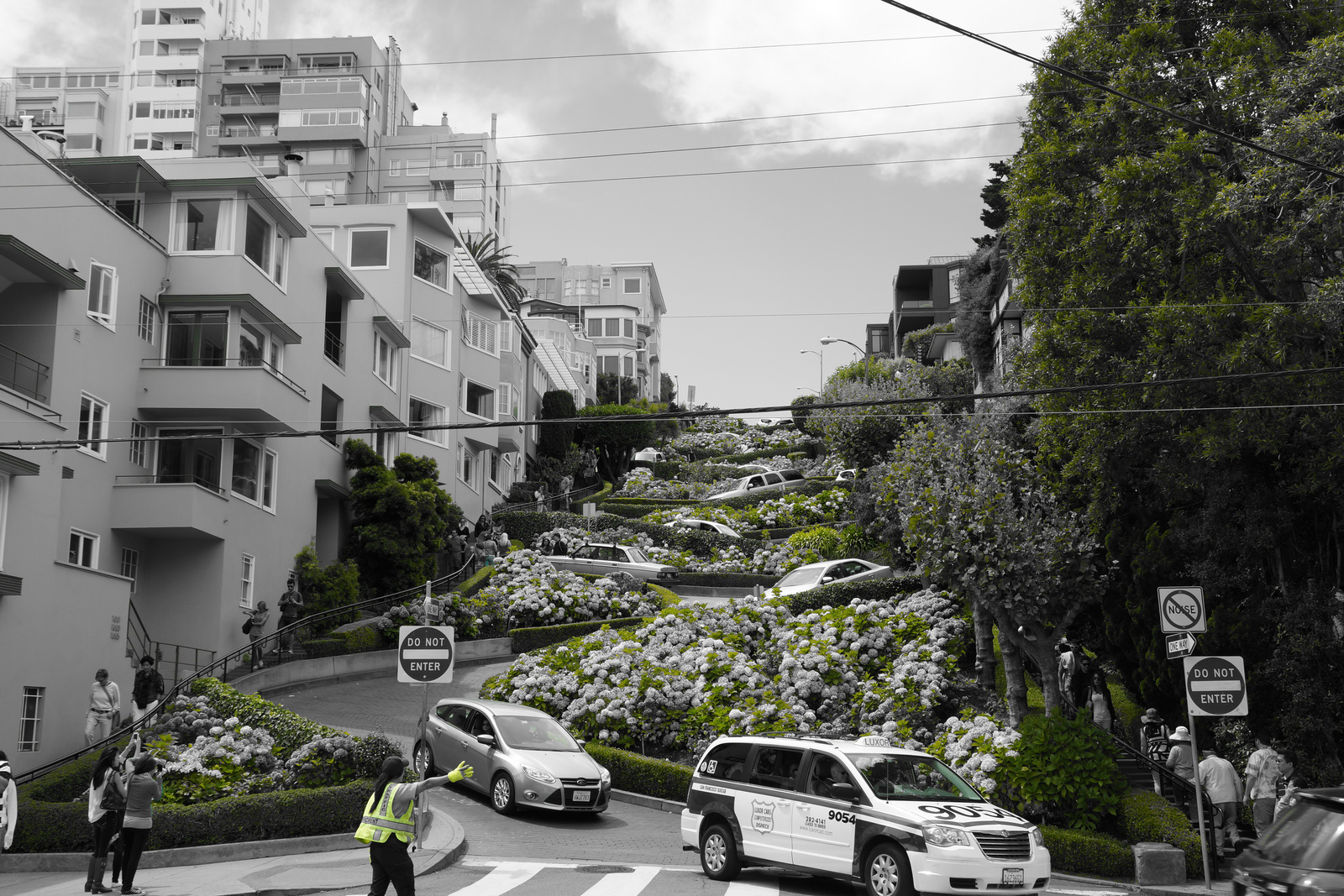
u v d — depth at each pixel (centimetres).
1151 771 1842
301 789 1700
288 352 3331
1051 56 2006
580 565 4062
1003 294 4128
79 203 2611
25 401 2156
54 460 2245
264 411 2925
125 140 10744
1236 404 1702
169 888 1326
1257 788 1590
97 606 2372
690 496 6131
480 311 5125
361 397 3931
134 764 1323
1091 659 2166
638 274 13662
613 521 4669
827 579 3136
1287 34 1898
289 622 2969
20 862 1549
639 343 13375
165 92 10619
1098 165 1953
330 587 3259
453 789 2005
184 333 2991
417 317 4472
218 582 2875
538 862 1497
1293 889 898
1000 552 1903
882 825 1269
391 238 4422
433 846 1503
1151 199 1772
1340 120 1722
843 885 1400
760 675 2256
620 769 2072
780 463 7056
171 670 2786
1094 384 1859
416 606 3247
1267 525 1739
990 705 2128
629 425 7206
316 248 3559
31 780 1894
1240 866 977
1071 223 1945
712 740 2073
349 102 10131
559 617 3462
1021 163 2042
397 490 3578
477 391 5078
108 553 2711
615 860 1539
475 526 4734
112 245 2747
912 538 1977
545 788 1798
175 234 3034
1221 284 1761
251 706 2031
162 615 2848
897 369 6178
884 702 2059
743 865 1427
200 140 10612
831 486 5231
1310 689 1681
